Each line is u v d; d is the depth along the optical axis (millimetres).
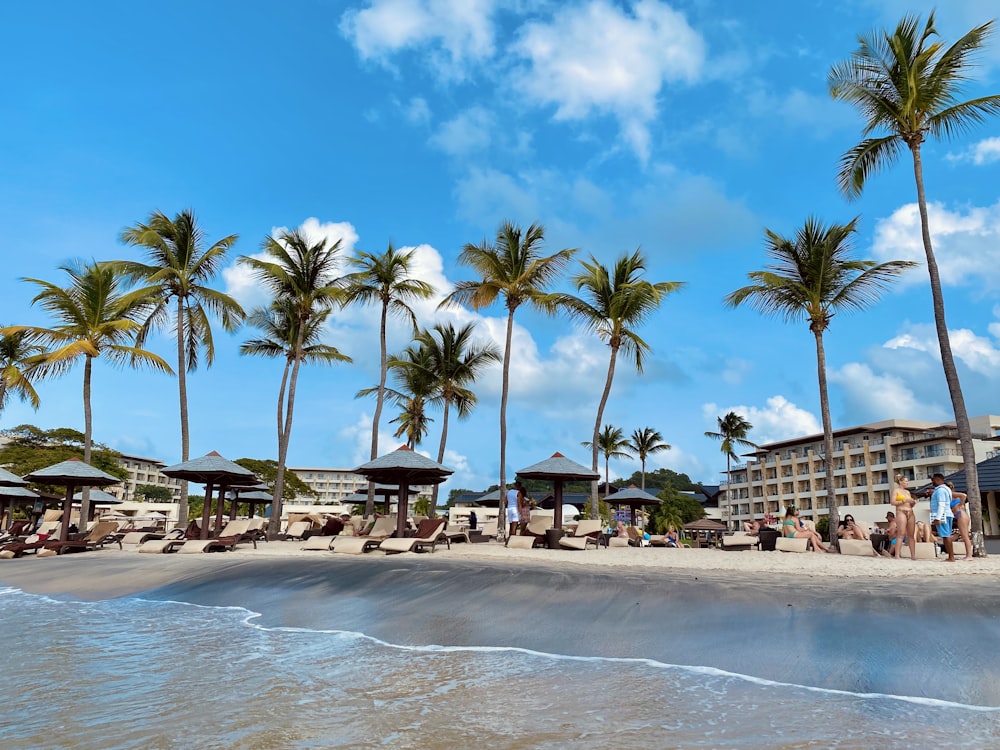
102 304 25062
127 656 6941
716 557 15047
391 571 12055
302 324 27266
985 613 7148
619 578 10492
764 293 21219
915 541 14477
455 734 4371
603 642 7250
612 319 24828
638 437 75125
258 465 70375
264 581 12336
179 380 25906
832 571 11656
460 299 26719
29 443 53688
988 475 30953
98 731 4418
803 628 7078
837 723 4605
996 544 29656
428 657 6875
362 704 5105
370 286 28797
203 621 9344
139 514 56250
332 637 8023
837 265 20359
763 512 95688
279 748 4090
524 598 9398
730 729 4480
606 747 4113
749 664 6246
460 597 9789
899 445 75250
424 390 35750
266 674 6121
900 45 16297
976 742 4203
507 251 26188
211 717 4746
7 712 4867
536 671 6223
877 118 17000
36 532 23656
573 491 89625
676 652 6754
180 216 26438
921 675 5648
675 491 77000
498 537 24031
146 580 13555
